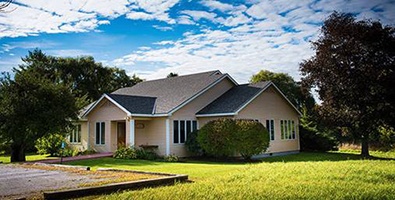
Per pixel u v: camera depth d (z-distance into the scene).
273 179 10.93
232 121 20.98
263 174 11.97
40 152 27.30
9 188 9.85
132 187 9.83
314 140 29.28
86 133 26.98
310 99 46.06
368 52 23.94
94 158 22.08
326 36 25.12
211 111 23.88
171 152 22.55
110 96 24.50
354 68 23.97
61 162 19.31
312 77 25.45
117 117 24.28
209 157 22.72
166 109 23.17
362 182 10.23
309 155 25.42
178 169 15.63
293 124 28.47
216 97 26.16
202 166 17.30
